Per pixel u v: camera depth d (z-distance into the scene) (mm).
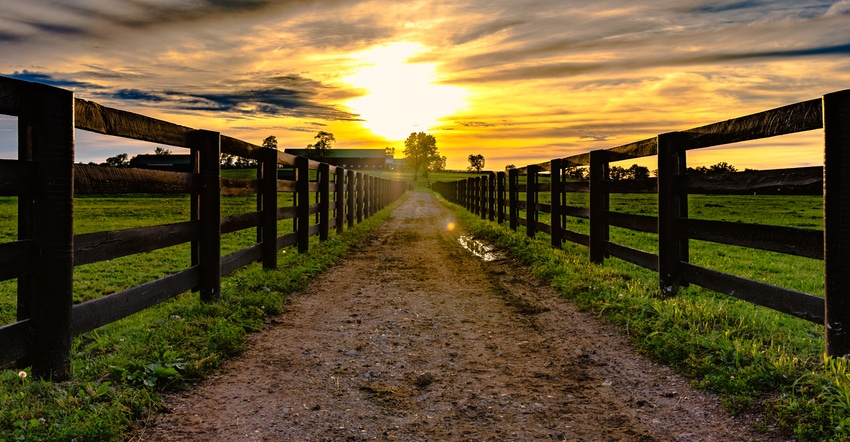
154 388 3303
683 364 3732
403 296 6508
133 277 8094
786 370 3250
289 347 4391
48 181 3117
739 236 4516
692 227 5285
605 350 4273
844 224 3275
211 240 5422
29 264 3078
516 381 3668
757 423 2811
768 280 7555
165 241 4598
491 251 10859
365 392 3469
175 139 4816
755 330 4309
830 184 3342
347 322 5246
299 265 8086
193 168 5348
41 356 3145
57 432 2547
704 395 3242
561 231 9836
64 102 3170
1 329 2877
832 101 3309
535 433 2869
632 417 3037
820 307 3527
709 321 4543
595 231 7941
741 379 3238
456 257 10031
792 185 3867
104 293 6961
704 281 5062
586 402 3283
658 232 5871
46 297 3143
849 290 3271
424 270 8516
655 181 6188
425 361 4105
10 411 2721
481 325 5172
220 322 4680
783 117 3883
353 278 7723
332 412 3143
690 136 5320
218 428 2887
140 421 2906
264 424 2953
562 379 3691
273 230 7543
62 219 3189
